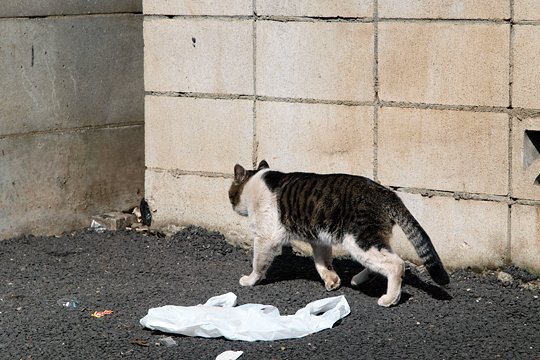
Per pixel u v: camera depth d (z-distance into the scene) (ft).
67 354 26.00
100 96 38.70
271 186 30.94
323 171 34.12
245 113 35.32
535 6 29.63
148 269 33.88
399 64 32.09
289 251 35.27
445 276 28.43
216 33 35.37
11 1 35.76
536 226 30.60
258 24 34.47
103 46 38.55
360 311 28.89
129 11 39.11
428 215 32.42
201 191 36.76
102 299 30.58
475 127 31.17
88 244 36.94
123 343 26.66
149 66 37.01
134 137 40.01
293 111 34.35
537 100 30.01
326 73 33.47
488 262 31.65
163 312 27.58
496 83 30.60
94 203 39.06
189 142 36.68
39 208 37.55
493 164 31.04
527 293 30.37
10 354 26.08
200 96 36.14
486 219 31.42
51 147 37.55
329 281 30.96
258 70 34.78
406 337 26.73
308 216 29.94
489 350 25.72
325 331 27.27
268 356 25.53
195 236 36.65
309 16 33.42
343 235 29.25
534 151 31.07
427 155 32.14
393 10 31.91
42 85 36.96
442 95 31.55
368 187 29.12
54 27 37.01
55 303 30.27
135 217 39.63
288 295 30.71
